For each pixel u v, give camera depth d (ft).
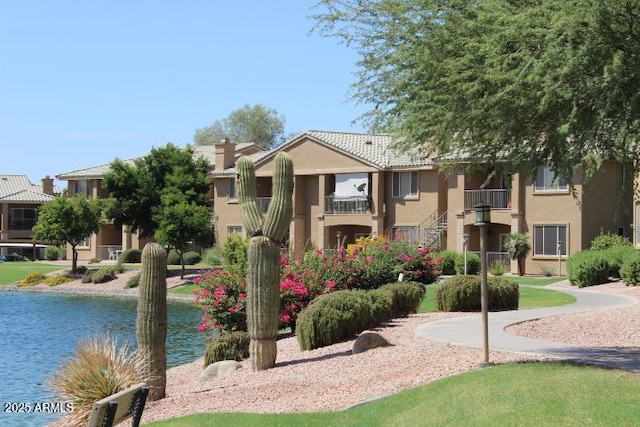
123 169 206.59
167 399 51.01
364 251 90.79
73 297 173.58
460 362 48.47
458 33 43.91
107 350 49.93
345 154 182.09
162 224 187.01
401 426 36.78
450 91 44.04
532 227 154.40
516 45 42.01
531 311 79.92
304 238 191.31
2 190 308.81
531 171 45.55
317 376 51.08
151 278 52.34
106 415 27.12
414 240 159.84
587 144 42.96
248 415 41.22
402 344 58.18
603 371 42.22
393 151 62.28
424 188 174.50
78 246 259.39
